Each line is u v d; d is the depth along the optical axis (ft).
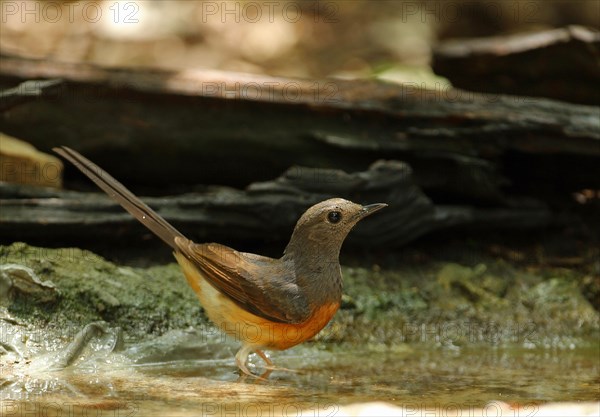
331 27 76.54
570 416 25.72
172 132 42.70
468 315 39.96
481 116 42.63
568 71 47.52
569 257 44.96
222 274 30.45
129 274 36.45
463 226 43.75
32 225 36.06
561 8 78.59
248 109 42.55
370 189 40.55
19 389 27.99
